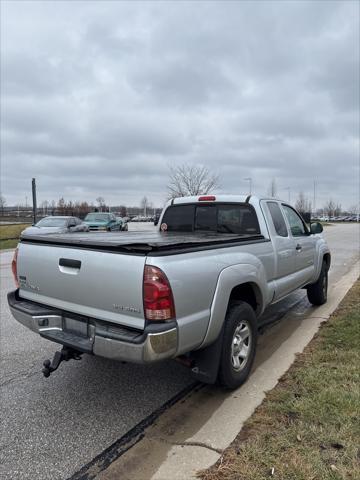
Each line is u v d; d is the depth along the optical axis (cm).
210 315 316
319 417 294
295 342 475
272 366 405
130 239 356
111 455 276
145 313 277
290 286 514
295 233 565
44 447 286
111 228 2459
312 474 236
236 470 245
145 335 271
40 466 265
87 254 311
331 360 401
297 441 269
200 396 354
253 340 382
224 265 339
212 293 319
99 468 262
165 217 559
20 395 363
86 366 428
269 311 638
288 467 243
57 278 339
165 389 373
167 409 336
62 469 262
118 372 412
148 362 277
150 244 282
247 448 265
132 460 268
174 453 273
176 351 287
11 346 490
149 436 296
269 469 243
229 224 488
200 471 250
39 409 338
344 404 308
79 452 279
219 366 339
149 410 335
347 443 263
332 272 1045
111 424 314
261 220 458
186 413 327
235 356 360
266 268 432
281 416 302
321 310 633
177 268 287
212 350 334
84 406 343
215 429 297
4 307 689
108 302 299
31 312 358
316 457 251
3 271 1131
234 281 346
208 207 511
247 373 374
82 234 431
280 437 274
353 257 1409
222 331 336
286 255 491
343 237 2691
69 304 333
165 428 306
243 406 330
